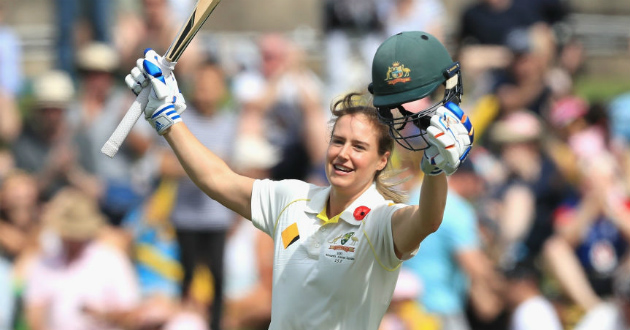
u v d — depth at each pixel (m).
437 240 24.05
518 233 26.83
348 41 31.84
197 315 25.14
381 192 13.90
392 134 12.67
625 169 29.42
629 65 45.91
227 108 29.17
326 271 13.33
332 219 13.59
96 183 27.45
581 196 27.80
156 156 26.81
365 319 13.40
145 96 14.29
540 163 27.94
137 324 24.66
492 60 32.59
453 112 11.84
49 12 40.62
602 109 30.62
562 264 27.03
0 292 24.94
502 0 33.47
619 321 25.56
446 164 11.88
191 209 25.52
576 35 44.09
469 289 24.58
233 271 26.80
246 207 14.38
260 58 31.92
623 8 49.78
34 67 37.12
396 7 32.50
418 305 23.92
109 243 25.50
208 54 26.66
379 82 12.55
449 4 44.06
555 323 24.86
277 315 13.66
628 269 26.81
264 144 28.48
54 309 24.61
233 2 45.38
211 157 14.48
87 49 28.97
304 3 46.94
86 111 28.19
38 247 25.42
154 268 25.75
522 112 30.53
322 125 28.41
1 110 30.17
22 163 27.52
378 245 13.24
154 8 29.45
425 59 12.40
